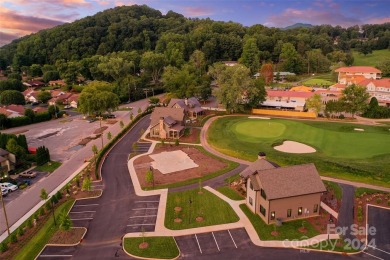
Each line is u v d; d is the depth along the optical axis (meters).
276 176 52.22
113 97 124.19
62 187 65.44
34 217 53.00
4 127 112.12
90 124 117.00
